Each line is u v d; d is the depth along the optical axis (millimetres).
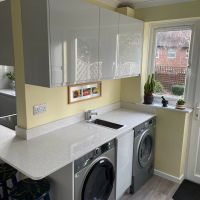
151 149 2928
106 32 2223
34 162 1586
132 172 2561
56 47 1721
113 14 2275
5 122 2557
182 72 2891
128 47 2641
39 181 1795
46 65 1707
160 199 2539
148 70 3176
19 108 2043
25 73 1901
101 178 2078
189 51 2771
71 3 1781
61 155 1695
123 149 2285
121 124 2488
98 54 2168
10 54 2020
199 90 2709
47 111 2189
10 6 1886
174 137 2846
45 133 2178
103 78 2309
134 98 3162
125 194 2629
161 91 3139
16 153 1730
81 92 2553
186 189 2752
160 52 3051
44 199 1727
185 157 2963
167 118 2865
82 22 1918
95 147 1862
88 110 2664
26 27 1786
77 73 1962
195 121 2797
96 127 2379
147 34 3008
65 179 1694
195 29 2684
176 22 2816
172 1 2623
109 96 3068
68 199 1715
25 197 1622
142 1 2760
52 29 1661
